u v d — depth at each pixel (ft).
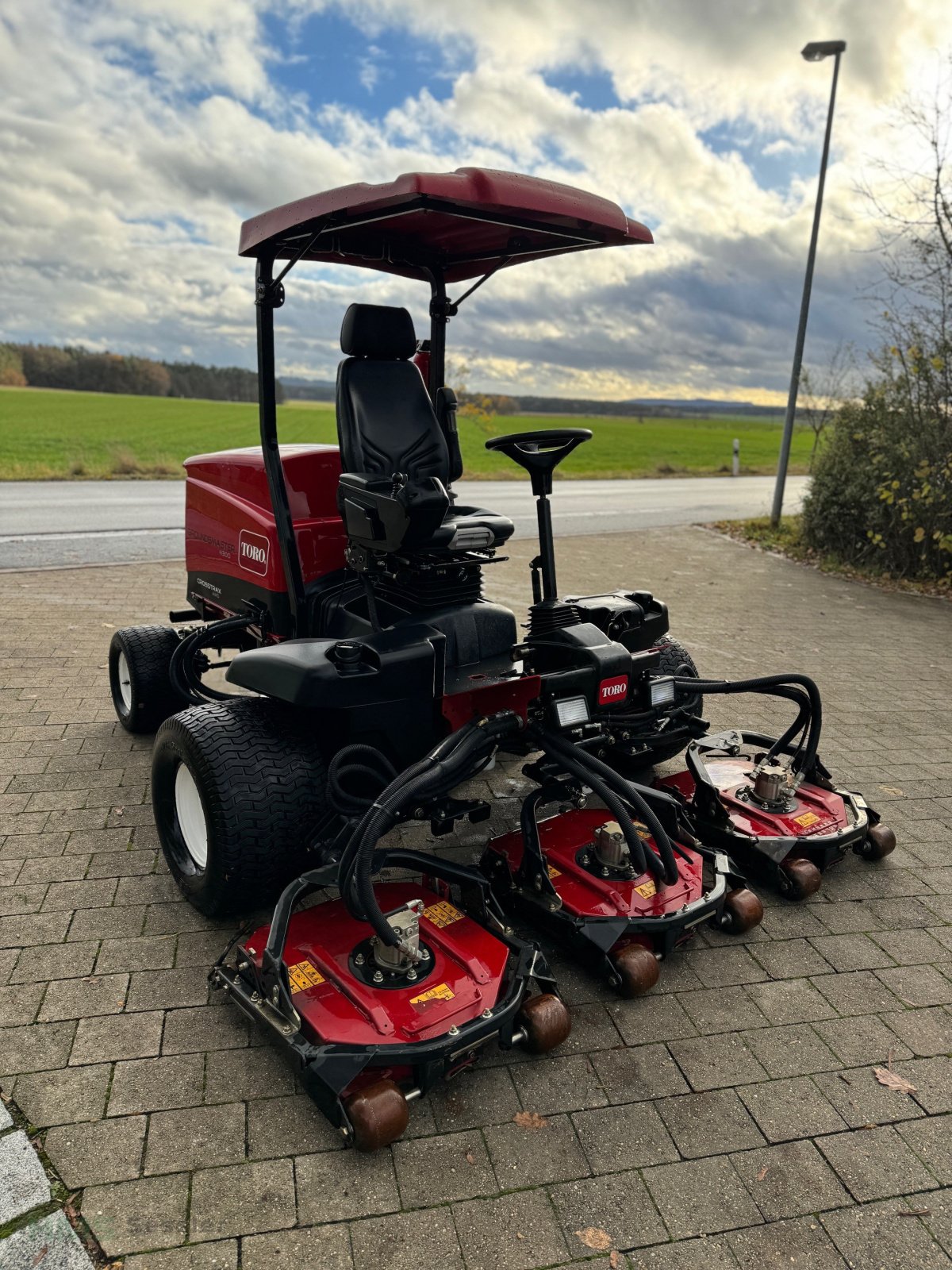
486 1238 6.38
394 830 12.46
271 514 12.46
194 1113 7.34
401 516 9.53
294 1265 6.10
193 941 9.55
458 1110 7.55
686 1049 8.42
